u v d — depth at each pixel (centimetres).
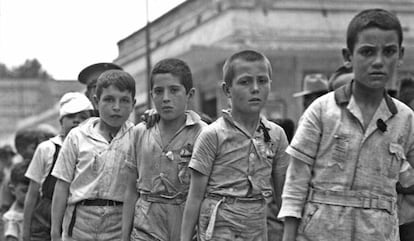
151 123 525
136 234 523
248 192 470
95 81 666
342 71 616
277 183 489
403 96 584
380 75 375
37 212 655
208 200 472
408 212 521
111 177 558
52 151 650
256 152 470
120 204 558
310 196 393
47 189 649
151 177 516
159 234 515
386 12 382
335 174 388
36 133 833
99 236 558
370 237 383
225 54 973
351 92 389
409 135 391
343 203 385
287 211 393
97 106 575
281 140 484
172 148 514
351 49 384
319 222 388
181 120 518
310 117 393
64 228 571
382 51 375
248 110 463
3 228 846
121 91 560
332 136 387
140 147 523
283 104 961
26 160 795
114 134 571
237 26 984
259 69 462
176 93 509
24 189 789
